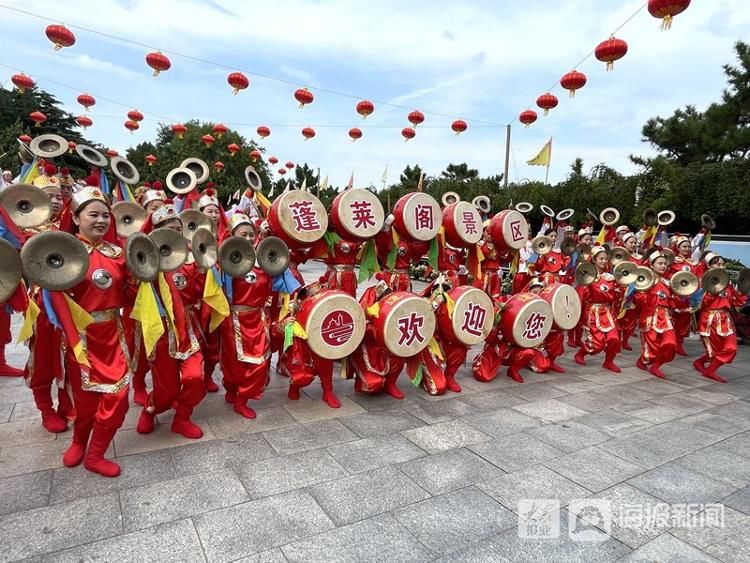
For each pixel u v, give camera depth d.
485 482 3.15
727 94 14.12
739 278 5.87
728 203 12.72
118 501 2.77
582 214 15.95
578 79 5.02
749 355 7.23
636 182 16.12
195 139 25.50
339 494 2.94
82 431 3.13
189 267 3.98
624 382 5.55
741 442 3.92
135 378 4.26
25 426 3.74
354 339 4.31
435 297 4.80
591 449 3.70
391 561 2.37
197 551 2.38
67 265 2.62
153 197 4.89
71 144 5.07
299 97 6.50
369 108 7.14
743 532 2.71
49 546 2.37
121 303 3.08
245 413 4.07
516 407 4.59
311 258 4.89
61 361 3.17
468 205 5.48
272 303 4.66
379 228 4.70
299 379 4.27
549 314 5.38
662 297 5.70
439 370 4.84
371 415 4.25
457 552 2.45
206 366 4.59
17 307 2.87
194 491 2.91
